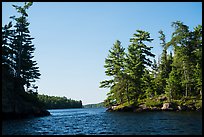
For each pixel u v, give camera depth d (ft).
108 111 226.58
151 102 204.03
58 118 156.15
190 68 209.26
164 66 277.44
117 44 246.06
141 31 230.89
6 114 148.87
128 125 101.45
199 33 209.77
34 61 201.26
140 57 228.43
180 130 81.71
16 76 186.80
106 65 244.63
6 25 185.98
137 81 222.69
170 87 210.59
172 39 212.02
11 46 186.29
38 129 94.12
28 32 195.83
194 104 187.01
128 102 216.95
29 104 175.52
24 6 193.77
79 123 116.78
